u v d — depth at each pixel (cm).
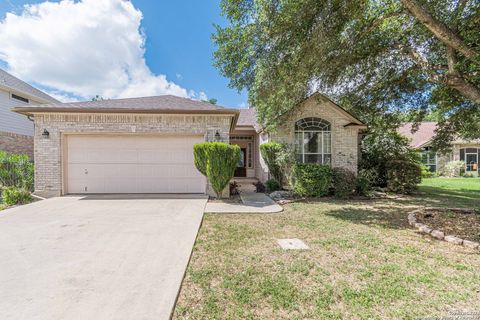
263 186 1180
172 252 403
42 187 913
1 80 1350
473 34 539
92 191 947
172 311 256
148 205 765
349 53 677
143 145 959
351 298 281
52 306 261
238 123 1647
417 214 650
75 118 922
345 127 1169
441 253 412
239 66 711
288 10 569
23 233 495
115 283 307
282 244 452
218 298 281
